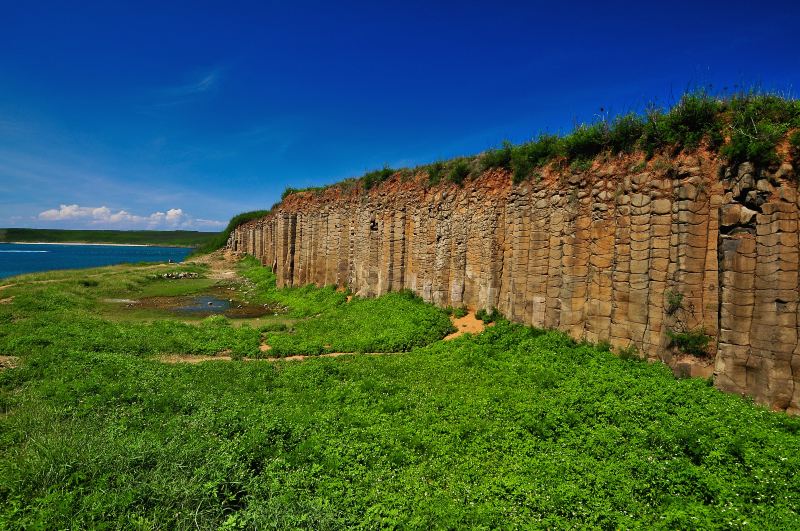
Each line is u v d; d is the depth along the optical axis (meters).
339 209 33.00
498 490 7.96
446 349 17.34
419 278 24.75
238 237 71.81
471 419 10.80
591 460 8.78
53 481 7.83
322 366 15.45
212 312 29.69
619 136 15.00
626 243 14.10
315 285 35.16
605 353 14.04
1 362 14.83
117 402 11.72
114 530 6.97
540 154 18.20
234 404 11.53
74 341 17.59
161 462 8.38
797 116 11.16
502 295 19.62
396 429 10.24
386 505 7.61
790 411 10.18
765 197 10.91
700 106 12.95
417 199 25.47
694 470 7.96
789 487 7.44
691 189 12.54
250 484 8.14
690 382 11.56
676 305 12.61
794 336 10.34
